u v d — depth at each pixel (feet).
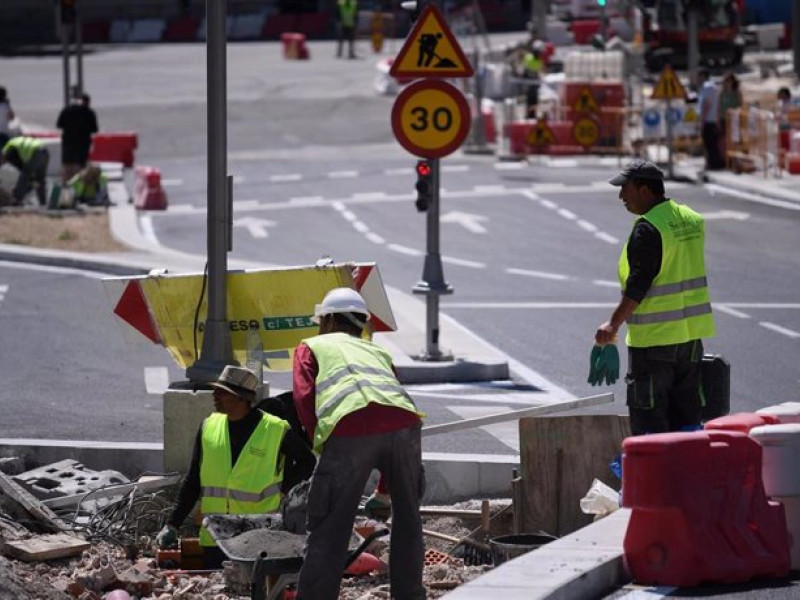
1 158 296.92
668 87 310.24
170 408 104.63
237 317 106.83
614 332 93.40
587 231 258.16
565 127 358.84
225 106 105.81
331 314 79.41
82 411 139.44
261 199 304.71
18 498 101.19
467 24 484.74
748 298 195.52
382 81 477.77
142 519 102.32
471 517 100.37
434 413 137.69
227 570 89.25
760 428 82.48
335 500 75.05
